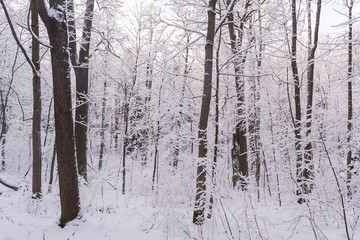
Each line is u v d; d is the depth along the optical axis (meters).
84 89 9.10
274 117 10.30
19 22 7.00
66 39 5.25
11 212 5.96
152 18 8.15
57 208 6.26
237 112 10.33
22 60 12.17
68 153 5.16
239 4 10.41
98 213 6.24
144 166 11.47
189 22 9.15
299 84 7.41
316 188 5.07
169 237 4.89
